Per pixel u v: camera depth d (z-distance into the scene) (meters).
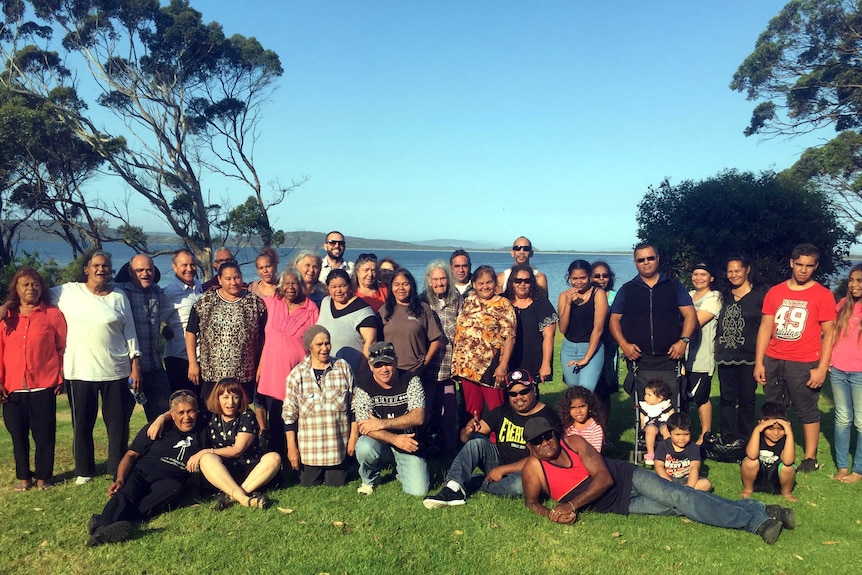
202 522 4.98
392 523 4.89
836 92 26.84
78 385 5.89
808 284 5.96
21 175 27.02
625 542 4.55
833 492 5.56
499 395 6.10
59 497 5.59
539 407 5.45
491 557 4.33
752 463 5.47
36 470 5.86
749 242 16.75
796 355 5.98
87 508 5.31
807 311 5.90
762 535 4.61
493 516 5.02
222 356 6.10
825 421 8.10
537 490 5.10
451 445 6.70
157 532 4.80
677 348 6.05
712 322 6.52
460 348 6.25
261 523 4.93
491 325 6.15
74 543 4.63
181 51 29.42
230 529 4.83
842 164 23.83
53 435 5.91
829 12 26.02
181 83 30.28
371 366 5.65
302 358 6.30
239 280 6.19
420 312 6.41
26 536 4.75
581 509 5.10
